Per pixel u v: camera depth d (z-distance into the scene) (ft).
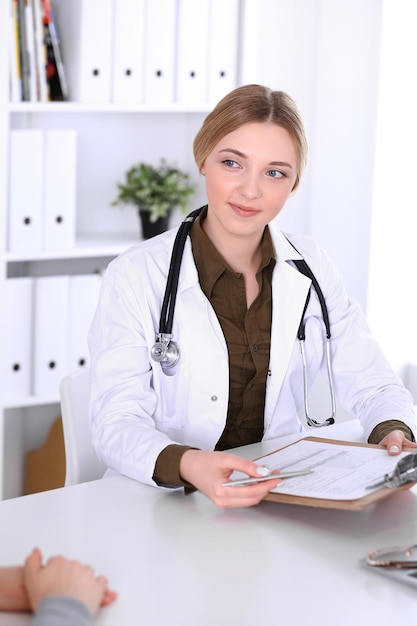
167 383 6.28
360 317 7.11
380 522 5.08
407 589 4.31
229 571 4.45
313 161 10.93
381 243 10.38
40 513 5.09
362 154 10.30
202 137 6.11
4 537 4.76
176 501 5.32
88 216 11.34
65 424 6.56
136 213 11.49
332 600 4.20
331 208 10.78
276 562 4.56
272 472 5.13
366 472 5.22
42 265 11.25
